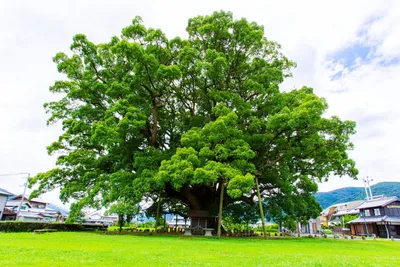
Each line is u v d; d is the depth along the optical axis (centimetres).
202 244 1355
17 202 4788
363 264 792
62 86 2345
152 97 2420
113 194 1934
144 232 2286
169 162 1914
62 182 2431
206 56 2233
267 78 2331
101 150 2584
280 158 2247
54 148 2497
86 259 744
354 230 4541
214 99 2334
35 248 977
